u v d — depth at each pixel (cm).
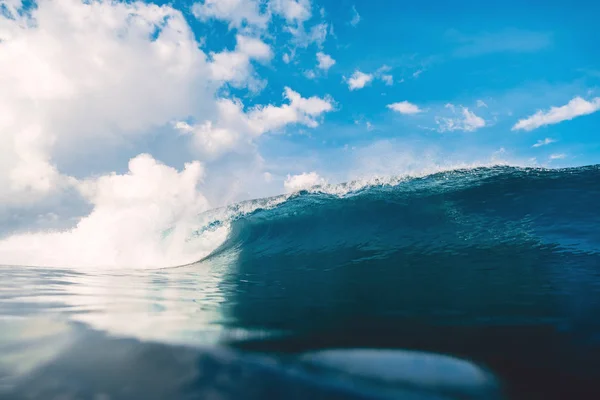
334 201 955
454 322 259
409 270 511
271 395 133
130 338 202
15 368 156
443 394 144
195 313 284
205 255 863
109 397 129
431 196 870
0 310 281
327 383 147
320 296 365
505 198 790
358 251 698
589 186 767
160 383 142
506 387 155
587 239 582
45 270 605
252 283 471
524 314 278
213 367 160
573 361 185
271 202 1063
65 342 194
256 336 217
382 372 162
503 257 546
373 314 284
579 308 292
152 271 632
